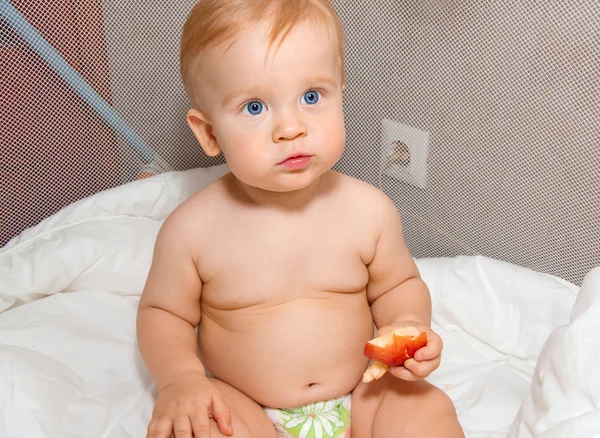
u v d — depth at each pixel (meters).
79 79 1.16
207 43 0.83
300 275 0.94
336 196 0.96
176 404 0.86
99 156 1.25
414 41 1.10
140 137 1.25
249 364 0.95
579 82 0.96
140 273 1.20
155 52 1.17
